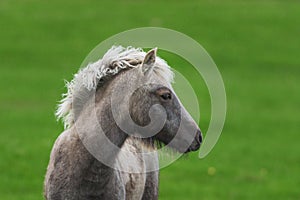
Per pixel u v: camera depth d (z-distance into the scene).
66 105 18.52
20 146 48.16
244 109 65.25
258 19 101.50
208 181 43.16
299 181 44.28
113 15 100.19
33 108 61.56
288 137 56.12
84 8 103.25
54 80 73.56
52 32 93.38
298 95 71.81
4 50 85.75
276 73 81.25
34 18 98.62
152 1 106.94
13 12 101.00
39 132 52.91
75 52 85.88
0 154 45.72
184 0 107.81
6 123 55.66
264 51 89.56
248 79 78.06
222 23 99.06
